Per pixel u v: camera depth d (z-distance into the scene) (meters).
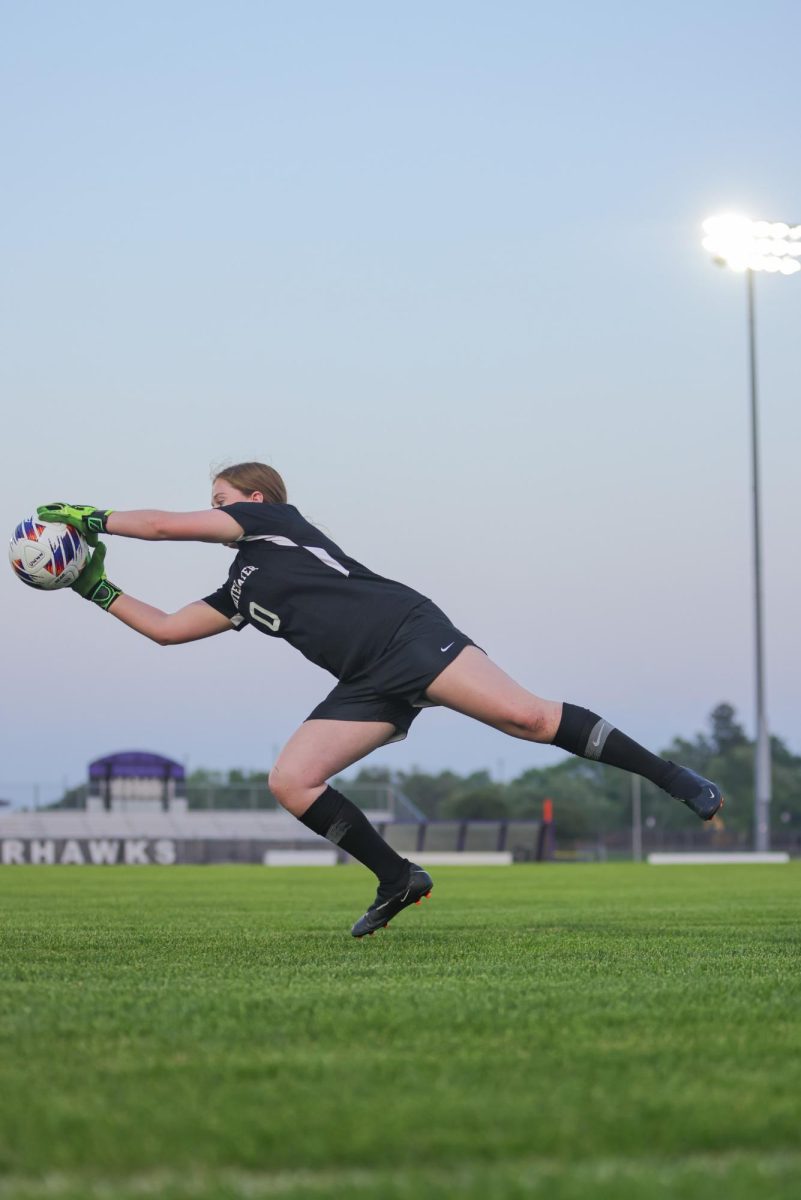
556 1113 3.93
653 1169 3.39
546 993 6.78
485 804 141.00
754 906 18.31
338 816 9.64
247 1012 5.98
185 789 76.00
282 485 9.91
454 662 9.09
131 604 10.04
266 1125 3.79
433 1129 3.74
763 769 58.91
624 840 119.38
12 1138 3.69
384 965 8.57
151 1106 4.04
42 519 9.82
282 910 17.00
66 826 74.38
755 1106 4.01
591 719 9.14
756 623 59.12
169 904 18.75
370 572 9.36
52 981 7.50
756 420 59.41
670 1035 5.37
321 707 9.61
